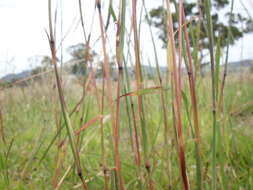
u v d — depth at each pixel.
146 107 0.96
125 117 1.00
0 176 1.33
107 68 0.65
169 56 0.67
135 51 0.72
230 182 1.00
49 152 1.60
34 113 2.46
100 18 0.62
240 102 1.87
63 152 0.87
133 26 0.69
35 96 2.50
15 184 1.25
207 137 1.41
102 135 0.74
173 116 0.74
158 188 0.96
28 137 1.98
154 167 0.91
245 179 1.08
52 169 1.39
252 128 1.56
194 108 0.70
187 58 0.68
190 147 1.54
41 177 1.38
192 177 1.13
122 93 0.79
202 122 1.50
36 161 1.54
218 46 0.68
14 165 1.45
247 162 1.27
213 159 0.71
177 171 1.09
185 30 0.68
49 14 0.62
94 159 1.48
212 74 0.68
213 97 0.69
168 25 0.62
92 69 0.80
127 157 1.25
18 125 2.19
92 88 0.85
